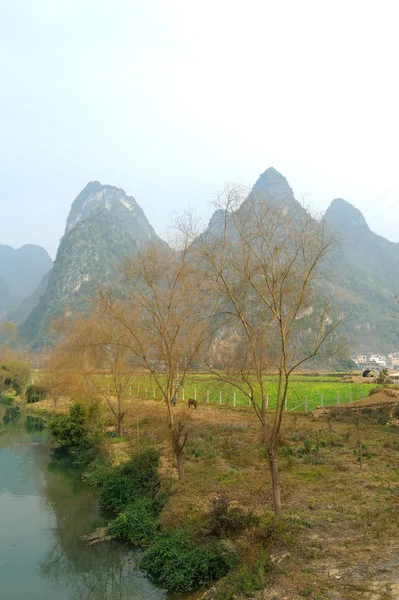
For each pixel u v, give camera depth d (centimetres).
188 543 1307
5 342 10038
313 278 1236
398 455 2033
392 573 936
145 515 1612
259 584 935
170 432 1827
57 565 1432
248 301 1294
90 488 2203
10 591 1272
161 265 1733
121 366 2780
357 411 3088
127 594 1202
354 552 1051
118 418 2948
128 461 2095
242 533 1225
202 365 1550
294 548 1092
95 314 3094
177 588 1155
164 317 1755
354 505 1372
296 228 1220
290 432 2575
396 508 1315
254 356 1238
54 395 4947
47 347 8175
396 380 5334
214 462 2028
